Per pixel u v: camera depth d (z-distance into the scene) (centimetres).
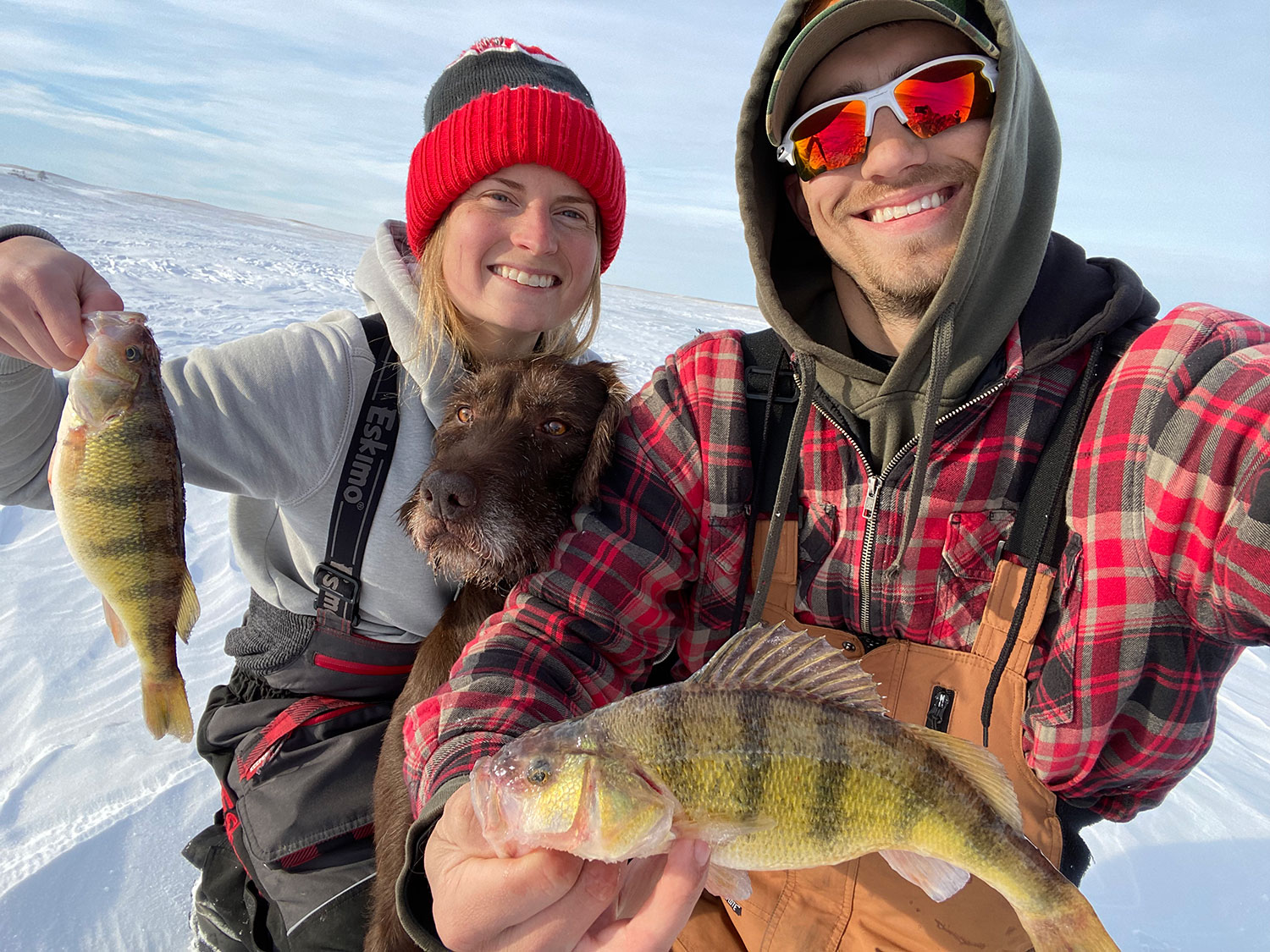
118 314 59
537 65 85
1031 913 44
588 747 41
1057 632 53
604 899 42
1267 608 44
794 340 58
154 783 95
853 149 57
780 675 45
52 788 93
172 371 73
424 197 86
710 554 62
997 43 55
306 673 80
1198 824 98
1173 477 48
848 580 59
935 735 45
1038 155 56
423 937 46
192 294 421
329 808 74
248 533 81
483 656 59
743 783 42
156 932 78
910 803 44
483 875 42
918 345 53
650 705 43
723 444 62
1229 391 47
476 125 82
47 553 144
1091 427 53
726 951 61
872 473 58
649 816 40
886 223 58
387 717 80
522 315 86
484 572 77
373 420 79
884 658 58
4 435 65
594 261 92
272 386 75
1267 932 84
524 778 41
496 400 85
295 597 81
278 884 73
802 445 60
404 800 68
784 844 43
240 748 78
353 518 78
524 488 80
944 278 54
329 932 71
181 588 64
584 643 62
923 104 55
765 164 64
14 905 78
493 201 84
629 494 63
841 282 64
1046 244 55
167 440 62
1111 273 58
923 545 56
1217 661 52
